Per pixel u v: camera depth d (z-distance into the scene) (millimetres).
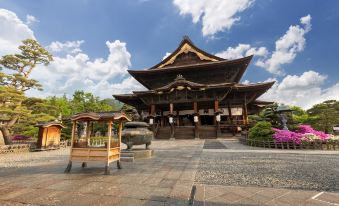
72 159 7133
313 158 10031
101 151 6961
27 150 15742
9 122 18000
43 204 4000
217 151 13188
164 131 28688
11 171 7316
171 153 12383
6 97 17234
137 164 8609
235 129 26328
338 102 39188
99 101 46344
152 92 30016
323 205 3900
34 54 22094
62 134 25375
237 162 8961
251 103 36969
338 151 12805
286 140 14539
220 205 3910
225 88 27891
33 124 18875
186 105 32906
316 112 40844
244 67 33031
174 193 4625
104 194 4586
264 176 6301
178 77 29578
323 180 5762
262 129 16641
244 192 4707
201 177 6223
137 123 11195
